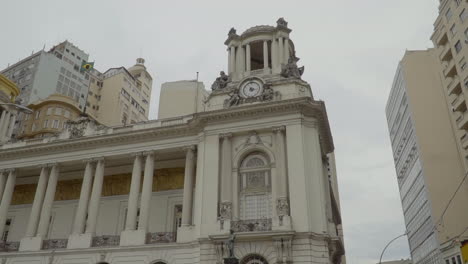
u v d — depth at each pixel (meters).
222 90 34.78
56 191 40.59
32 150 38.34
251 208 30.19
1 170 39.28
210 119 32.97
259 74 36.00
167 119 36.28
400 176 71.50
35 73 73.81
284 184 29.20
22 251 33.94
